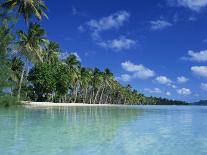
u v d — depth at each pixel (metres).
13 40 41.75
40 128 18.02
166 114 39.06
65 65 69.56
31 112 33.06
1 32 40.38
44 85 63.94
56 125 19.97
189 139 14.73
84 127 19.25
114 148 12.11
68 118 26.41
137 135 15.96
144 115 35.09
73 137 14.66
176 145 12.99
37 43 53.50
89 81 102.31
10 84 43.19
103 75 115.31
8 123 20.45
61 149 11.66
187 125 22.23
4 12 41.44
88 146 12.39
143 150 11.83
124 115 33.94
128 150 11.77
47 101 70.25
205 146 12.77
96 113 37.16
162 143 13.45
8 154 10.69
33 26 53.34
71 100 91.81
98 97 129.12
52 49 68.62
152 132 17.44
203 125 22.28
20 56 53.66
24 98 58.66
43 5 44.56
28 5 42.72
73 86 91.12
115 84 130.62
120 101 156.00
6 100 43.19
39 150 11.39
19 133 15.62
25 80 61.09
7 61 41.56
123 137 15.09
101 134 15.95
